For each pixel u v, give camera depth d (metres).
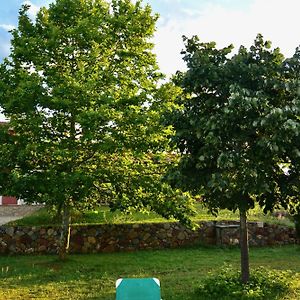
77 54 12.16
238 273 9.05
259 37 8.09
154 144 11.36
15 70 12.07
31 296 8.77
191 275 10.70
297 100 7.22
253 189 7.25
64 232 12.72
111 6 12.79
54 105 11.12
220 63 8.23
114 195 12.53
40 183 11.00
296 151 7.19
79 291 9.16
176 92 11.61
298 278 9.86
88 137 10.80
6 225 15.03
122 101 11.19
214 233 15.98
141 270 11.41
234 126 7.45
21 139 11.68
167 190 12.00
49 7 12.31
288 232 16.50
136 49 12.56
